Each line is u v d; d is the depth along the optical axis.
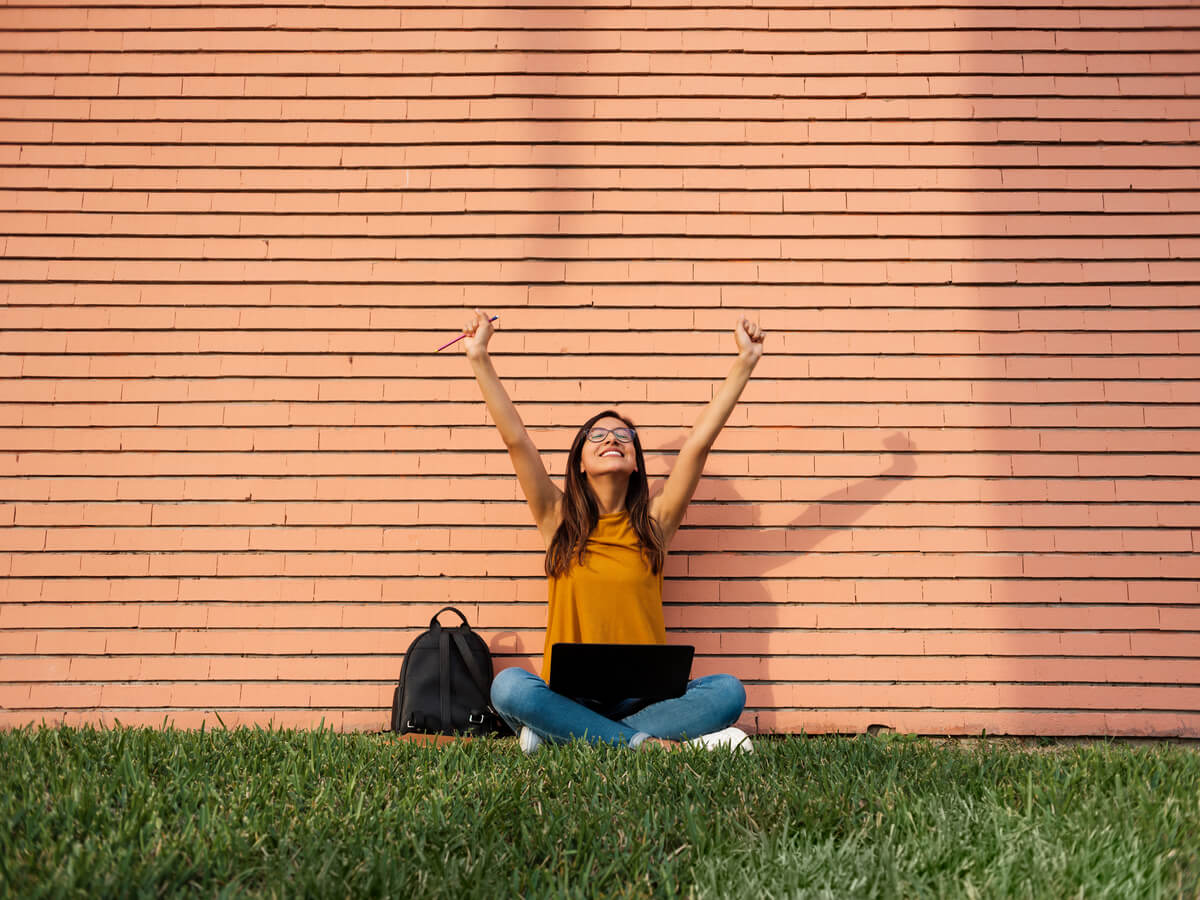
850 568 4.32
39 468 4.38
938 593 4.29
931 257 4.53
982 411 4.43
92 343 4.48
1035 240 4.54
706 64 4.65
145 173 4.60
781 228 4.56
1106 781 2.88
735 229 4.57
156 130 4.63
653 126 4.63
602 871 2.27
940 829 2.42
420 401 4.48
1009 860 2.25
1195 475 4.34
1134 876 2.18
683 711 3.59
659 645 3.44
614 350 4.50
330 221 4.59
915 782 2.89
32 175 4.58
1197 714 4.15
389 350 4.50
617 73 4.66
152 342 4.49
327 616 4.30
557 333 4.52
